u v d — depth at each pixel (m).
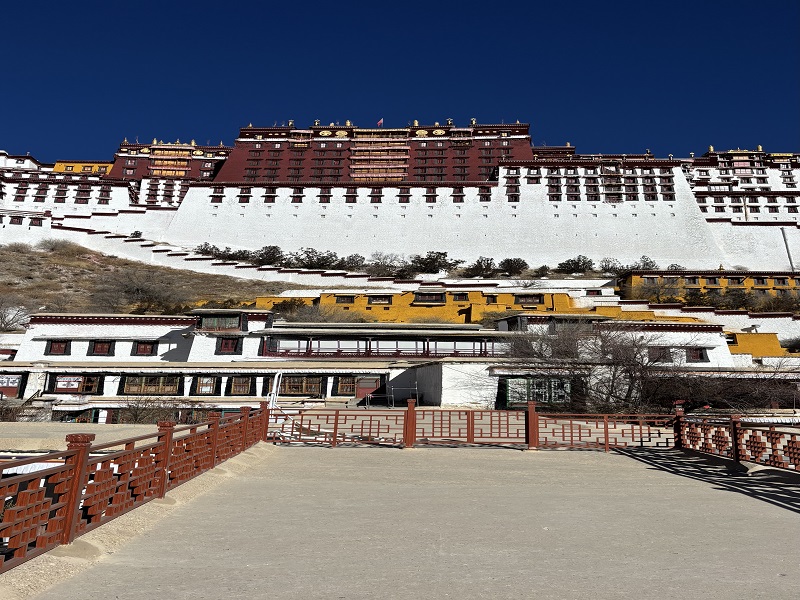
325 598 4.36
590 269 75.62
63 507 5.33
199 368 30.45
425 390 30.00
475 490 9.36
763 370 27.30
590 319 37.72
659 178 85.44
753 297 55.06
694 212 82.12
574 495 9.01
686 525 6.97
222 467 10.45
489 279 67.56
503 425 20.89
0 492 4.48
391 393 30.84
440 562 5.35
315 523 6.90
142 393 30.33
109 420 27.78
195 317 36.41
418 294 53.56
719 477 10.91
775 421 23.33
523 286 61.97
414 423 14.87
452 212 84.50
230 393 30.39
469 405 27.23
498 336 36.19
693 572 5.08
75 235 77.38
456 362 27.84
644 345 28.41
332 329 38.28
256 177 101.56
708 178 102.31
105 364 30.75
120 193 91.62
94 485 5.95
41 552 4.98
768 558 5.55
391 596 4.41
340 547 5.84
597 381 26.77
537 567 5.21
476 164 104.50
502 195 85.38
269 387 30.58
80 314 36.06
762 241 79.94
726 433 13.02
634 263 78.56
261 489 9.15
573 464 12.48
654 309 50.75
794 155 114.19
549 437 17.70
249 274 69.75
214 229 84.12
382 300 53.38
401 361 33.47
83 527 5.70
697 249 79.62
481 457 13.38
